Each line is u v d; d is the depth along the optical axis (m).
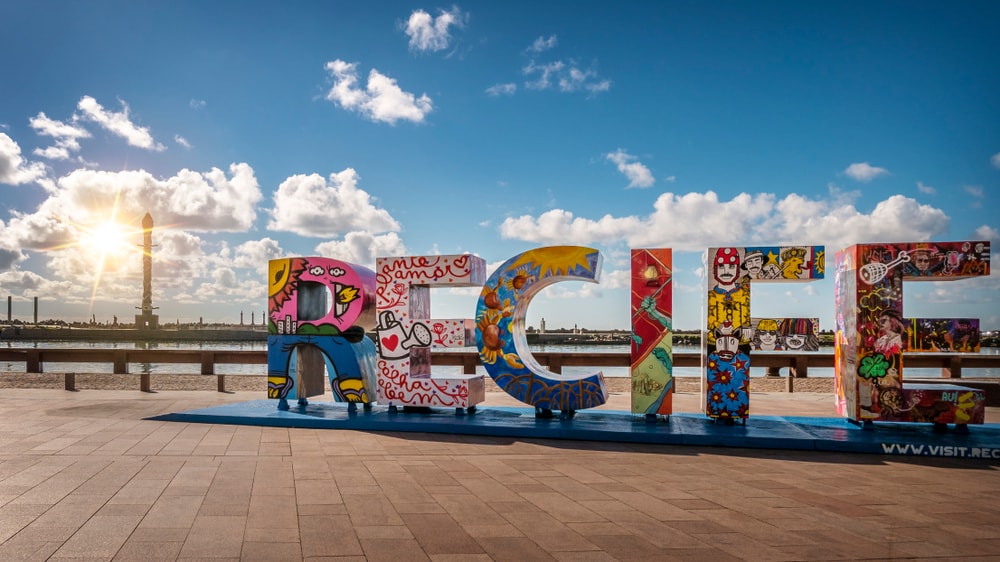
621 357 16.62
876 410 9.70
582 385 10.53
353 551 4.71
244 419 10.77
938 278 9.81
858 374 9.79
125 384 16.75
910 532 5.31
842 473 7.67
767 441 9.21
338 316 11.58
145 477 6.84
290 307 11.79
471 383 11.23
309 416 10.91
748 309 10.18
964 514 5.88
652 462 8.18
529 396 10.77
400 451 8.70
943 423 9.81
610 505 6.05
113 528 5.11
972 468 8.08
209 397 13.88
